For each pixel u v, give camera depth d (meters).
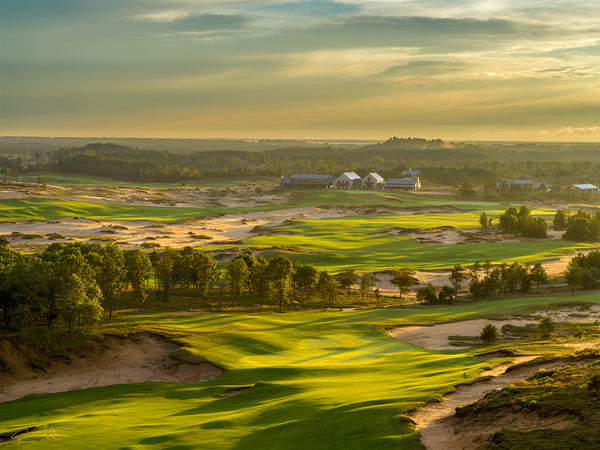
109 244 97.12
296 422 37.31
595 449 25.42
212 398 50.09
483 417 33.53
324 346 69.94
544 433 28.53
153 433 38.47
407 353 65.50
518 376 43.50
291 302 104.94
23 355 59.91
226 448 34.09
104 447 35.69
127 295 98.50
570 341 61.38
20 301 64.81
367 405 38.75
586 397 31.41
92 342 64.31
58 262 73.25
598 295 101.19
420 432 33.09
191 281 106.94
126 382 57.69
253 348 67.62
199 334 70.44
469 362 54.28
